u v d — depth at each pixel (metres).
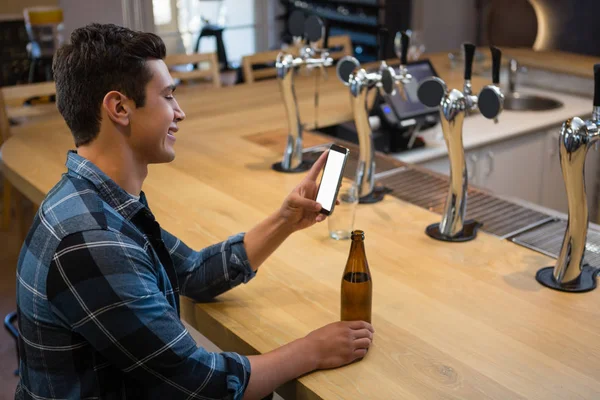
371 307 1.52
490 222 1.99
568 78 3.81
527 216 2.02
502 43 5.23
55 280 1.16
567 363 1.36
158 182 2.25
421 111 2.91
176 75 3.65
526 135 3.31
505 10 5.15
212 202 2.10
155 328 1.20
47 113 3.36
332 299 1.60
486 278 1.67
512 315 1.52
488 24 5.31
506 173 3.32
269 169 2.37
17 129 2.86
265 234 1.57
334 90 3.39
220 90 3.45
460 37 5.84
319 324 1.50
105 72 1.21
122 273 1.17
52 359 1.22
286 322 1.51
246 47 7.20
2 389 2.66
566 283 1.63
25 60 5.73
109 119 1.24
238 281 1.57
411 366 1.35
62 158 2.48
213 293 1.57
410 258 1.77
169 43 6.59
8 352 2.90
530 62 3.98
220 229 1.92
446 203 1.88
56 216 1.20
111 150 1.27
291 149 2.33
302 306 1.57
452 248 1.82
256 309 1.56
